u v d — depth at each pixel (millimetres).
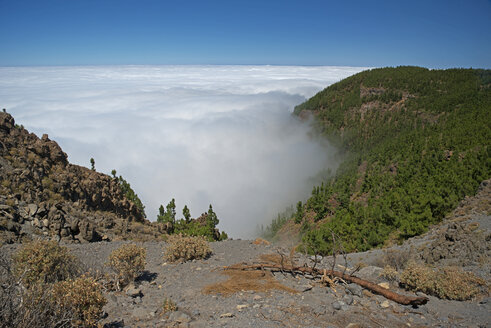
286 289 7938
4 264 7641
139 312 6594
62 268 7973
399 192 36625
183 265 10586
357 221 35125
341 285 8242
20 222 12539
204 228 24344
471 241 12469
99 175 19438
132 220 18938
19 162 14984
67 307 5375
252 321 6086
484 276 9023
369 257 16922
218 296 7520
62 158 17969
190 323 6066
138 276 9289
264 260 11289
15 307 4711
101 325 5699
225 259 11453
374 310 6785
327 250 26703
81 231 13547
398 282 8828
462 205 22719
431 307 7039
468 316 6547
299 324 6000
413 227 22828
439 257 13078
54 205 13930
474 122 86625
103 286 7855
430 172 51219
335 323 6094
